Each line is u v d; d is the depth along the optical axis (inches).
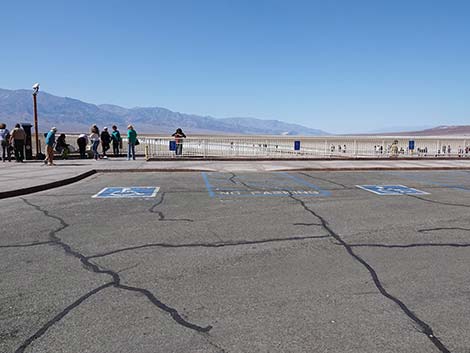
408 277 173.0
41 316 135.3
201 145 857.5
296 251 210.2
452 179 545.3
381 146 946.7
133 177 546.3
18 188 396.2
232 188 443.2
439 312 139.6
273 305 144.6
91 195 392.5
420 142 1088.2
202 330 126.3
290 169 652.1
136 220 281.7
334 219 287.7
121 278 171.0
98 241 228.1
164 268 183.6
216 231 251.4
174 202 354.6
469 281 168.9
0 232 247.3
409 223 275.6
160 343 118.3
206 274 176.1
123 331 125.3
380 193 413.7
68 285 162.9
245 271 179.9
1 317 134.6
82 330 125.8
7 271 179.0
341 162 797.2
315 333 124.5
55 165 663.8
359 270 181.6
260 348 115.8
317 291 157.5
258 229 257.0
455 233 248.4
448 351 114.5
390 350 114.8
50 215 298.5
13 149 751.1
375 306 144.0
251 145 880.3
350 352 113.7
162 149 848.3
